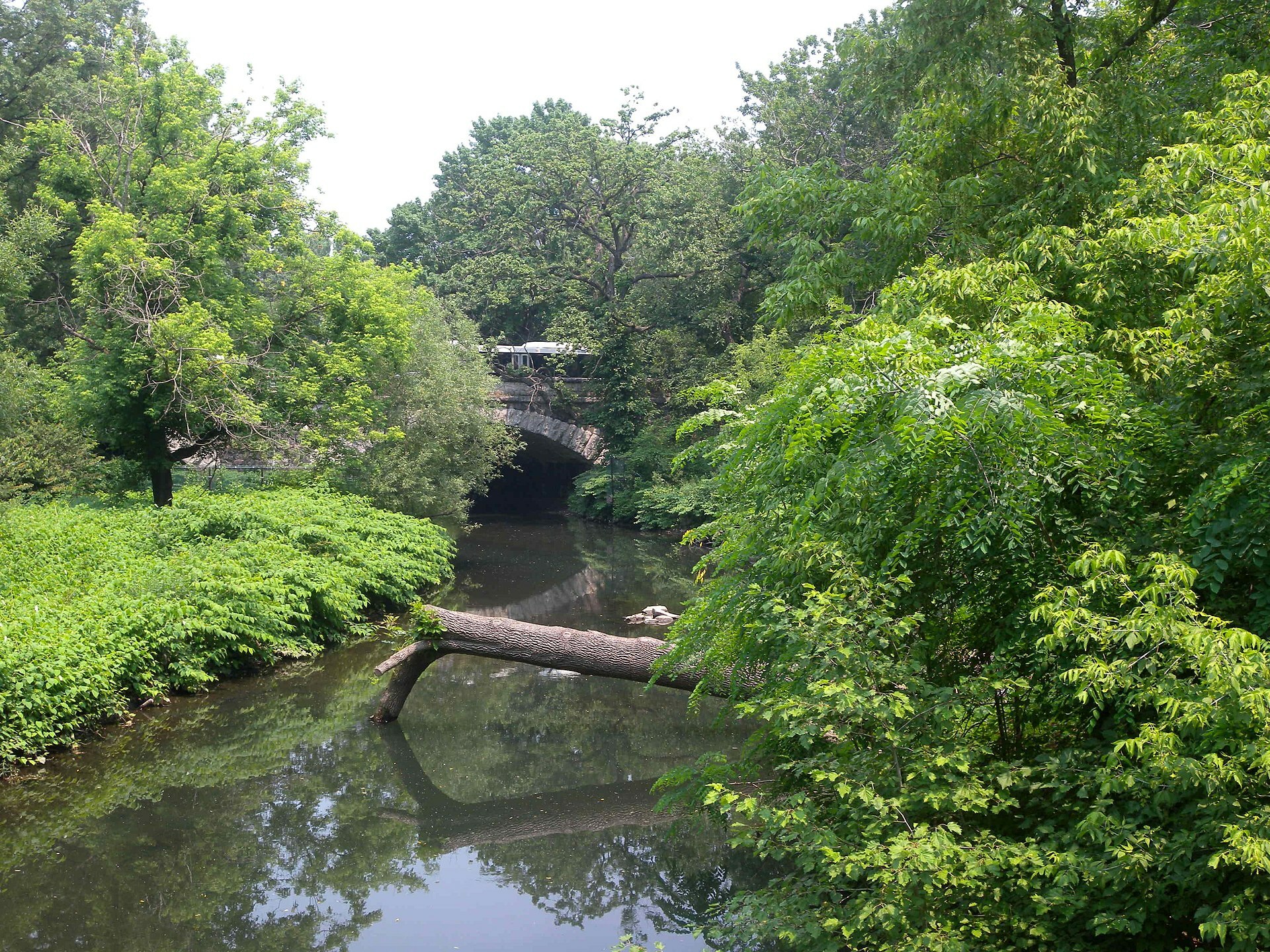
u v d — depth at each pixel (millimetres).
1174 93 10672
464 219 47594
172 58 23656
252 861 8102
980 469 4660
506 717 12219
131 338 20531
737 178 35219
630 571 25219
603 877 7867
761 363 29266
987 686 4777
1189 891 4012
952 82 10992
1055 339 5328
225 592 13820
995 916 4363
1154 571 4164
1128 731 4613
